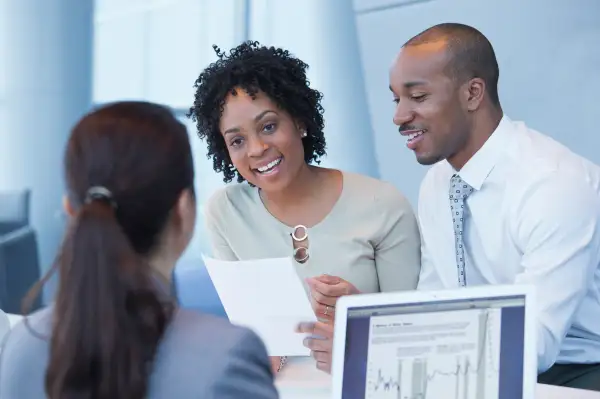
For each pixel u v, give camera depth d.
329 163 4.08
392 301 1.42
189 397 1.07
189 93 4.52
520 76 3.67
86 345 1.05
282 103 2.36
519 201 2.21
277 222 2.51
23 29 4.77
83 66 4.71
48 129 4.73
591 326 2.27
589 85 3.54
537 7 3.61
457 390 1.34
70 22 4.72
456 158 2.31
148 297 1.08
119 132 1.12
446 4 3.79
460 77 2.21
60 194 4.67
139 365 1.06
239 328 1.15
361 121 4.02
